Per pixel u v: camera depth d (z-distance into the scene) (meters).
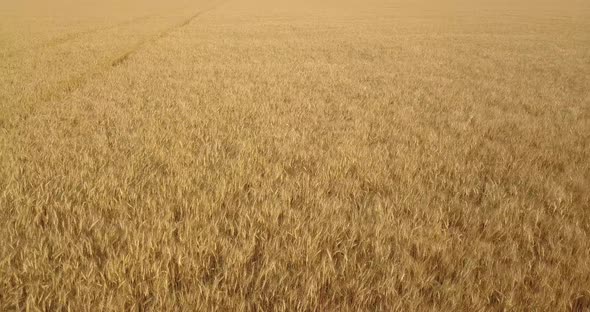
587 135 5.52
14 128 5.12
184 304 2.14
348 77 9.71
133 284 2.32
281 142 4.91
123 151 4.48
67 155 4.29
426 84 9.05
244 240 2.70
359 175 3.99
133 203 3.27
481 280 2.41
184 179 3.70
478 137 5.33
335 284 2.34
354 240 2.84
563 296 2.30
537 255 2.79
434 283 2.42
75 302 2.13
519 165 4.40
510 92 8.40
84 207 3.22
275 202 3.29
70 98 7.04
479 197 3.67
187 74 9.63
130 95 7.32
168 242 2.70
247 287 2.31
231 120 5.84
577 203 3.55
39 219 3.00
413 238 2.82
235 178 3.75
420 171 4.09
